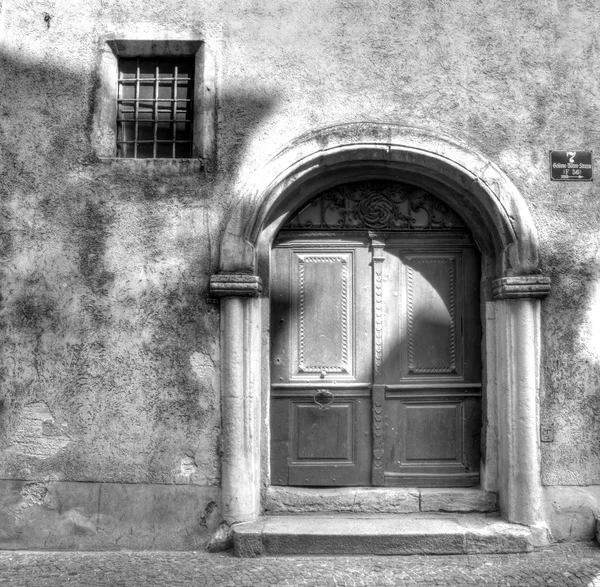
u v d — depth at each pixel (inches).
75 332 178.7
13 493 177.0
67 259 180.1
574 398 177.2
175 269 179.5
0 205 180.9
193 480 176.6
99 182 181.0
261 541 169.5
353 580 155.6
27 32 183.9
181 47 185.8
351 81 182.1
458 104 181.5
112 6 184.7
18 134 181.8
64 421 177.5
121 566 164.4
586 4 183.6
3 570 162.2
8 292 179.6
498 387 181.6
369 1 183.8
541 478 175.8
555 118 181.5
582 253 179.5
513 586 151.9
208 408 177.5
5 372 178.4
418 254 192.2
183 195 180.4
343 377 190.7
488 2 183.5
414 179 188.2
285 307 191.2
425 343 191.0
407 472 188.9
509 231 177.2
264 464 185.0
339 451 189.9
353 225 191.8
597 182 180.7
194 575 158.9
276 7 184.1
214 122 181.8
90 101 182.9
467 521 177.0
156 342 178.4
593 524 175.3
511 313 177.8
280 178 177.5
